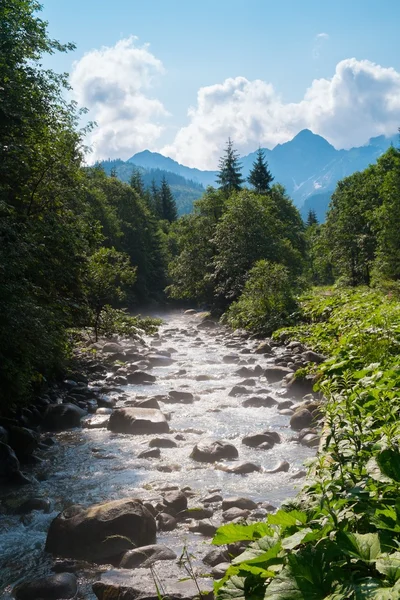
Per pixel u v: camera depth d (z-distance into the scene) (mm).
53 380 15836
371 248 52875
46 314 11750
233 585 3268
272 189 71875
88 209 18062
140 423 11422
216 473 8805
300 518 3582
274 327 27297
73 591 5434
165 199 116938
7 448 9039
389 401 5742
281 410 12797
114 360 20938
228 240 45250
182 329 36688
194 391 15492
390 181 44469
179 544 6363
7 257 10594
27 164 14102
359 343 11945
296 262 49031
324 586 2896
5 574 5906
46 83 16297
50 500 7918
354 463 4340
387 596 2607
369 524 3590
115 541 6191
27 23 16047
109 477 8797
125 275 23203
